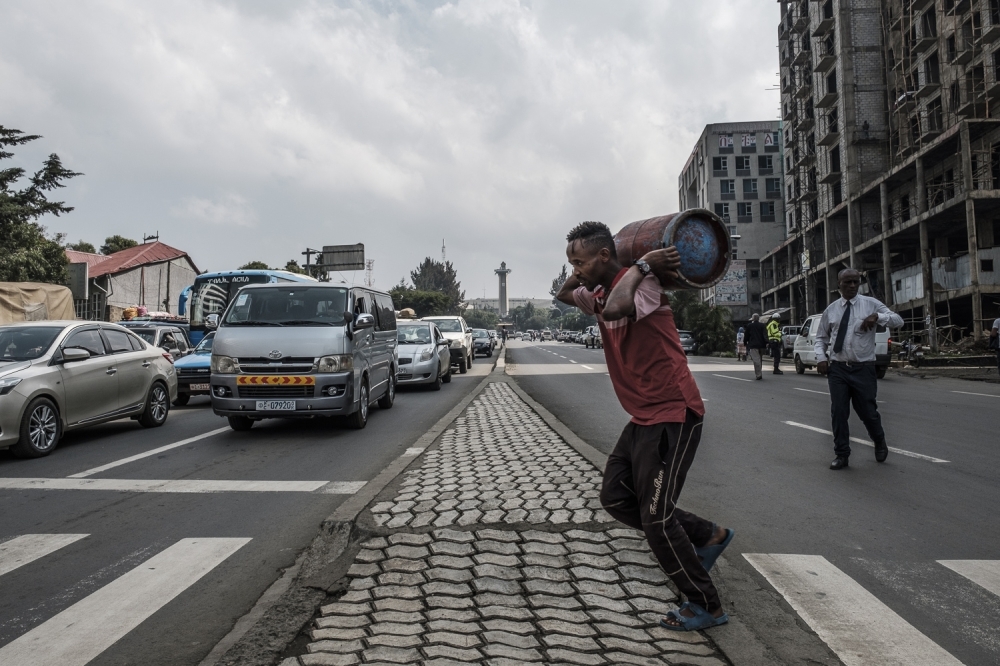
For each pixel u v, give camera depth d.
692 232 2.81
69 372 8.43
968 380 17.81
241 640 2.89
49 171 27.03
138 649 2.93
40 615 3.30
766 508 5.09
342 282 10.41
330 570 3.74
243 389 8.95
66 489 6.05
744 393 14.38
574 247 2.95
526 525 4.33
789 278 53.06
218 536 4.54
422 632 2.93
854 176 40.31
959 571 3.78
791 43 53.69
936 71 34.31
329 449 8.00
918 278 31.02
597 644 2.83
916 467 6.54
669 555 2.90
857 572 3.76
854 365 6.57
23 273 27.34
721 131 73.12
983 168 28.81
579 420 10.08
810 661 2.74
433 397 14.52
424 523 4.41
